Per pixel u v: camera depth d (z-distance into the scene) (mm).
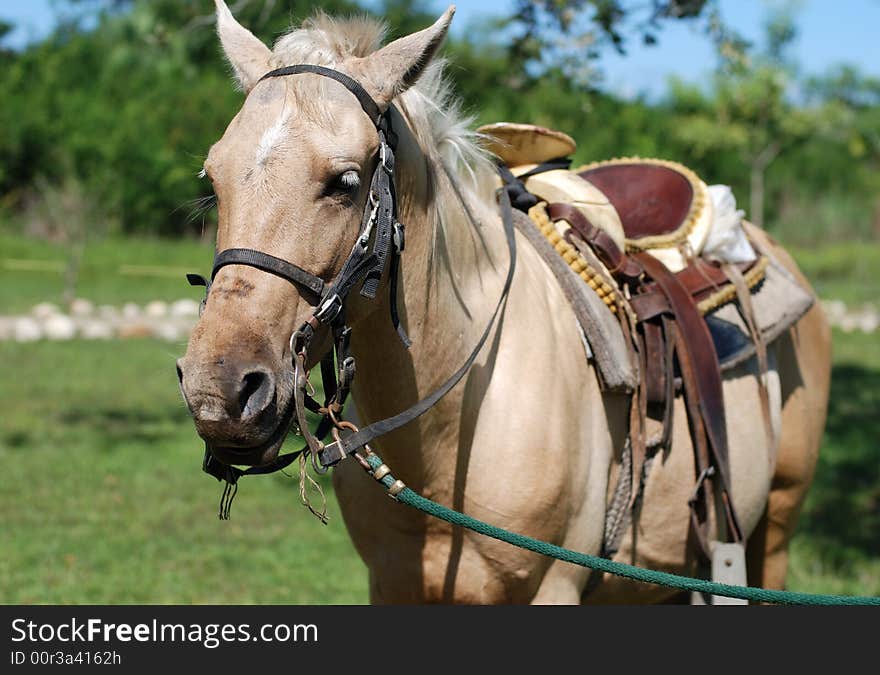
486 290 3377
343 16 3182
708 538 3836
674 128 31750
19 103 28188
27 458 9805
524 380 3346
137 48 26266
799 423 4594
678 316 3840
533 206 3840
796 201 37844
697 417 3793
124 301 20734
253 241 2645
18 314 18688
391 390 3199
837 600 3154
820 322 4895
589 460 3506
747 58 7430
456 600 3412
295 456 2873
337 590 6609
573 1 7422
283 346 2656
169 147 28047
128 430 11078
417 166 3107
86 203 24625
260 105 2764
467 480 3303
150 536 7723
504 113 24812
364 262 2811
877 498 9117
